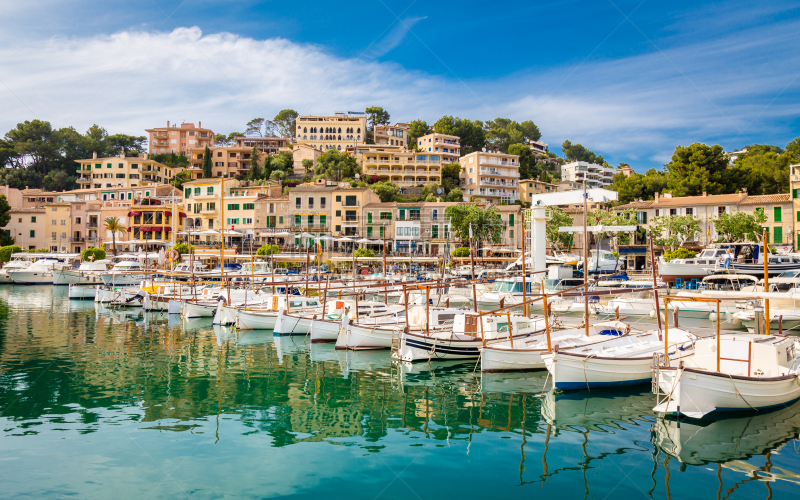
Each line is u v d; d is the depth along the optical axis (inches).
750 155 4124.0
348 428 713.0
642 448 636.7
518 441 663.1
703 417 733.9
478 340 1139.9
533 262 1398.9
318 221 3607.3
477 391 893.8
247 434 688.4
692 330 1382.9
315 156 5157.5
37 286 2940.5
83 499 504.1
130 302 2127.2
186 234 3757.4
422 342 1106.1
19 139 5068.9
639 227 3029.0
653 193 3907.5
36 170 5157.5
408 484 542.9
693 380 705.0
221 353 1211.2
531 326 1198.3
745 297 1032.8
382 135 6141.7
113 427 707.4
